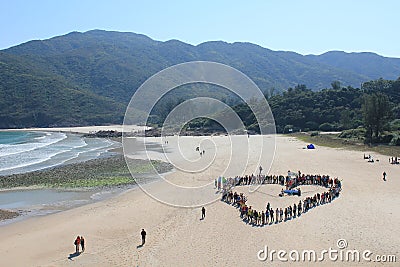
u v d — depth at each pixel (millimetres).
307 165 62812
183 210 37906
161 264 25859
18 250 29469
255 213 33719
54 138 144750
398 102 139875
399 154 74000
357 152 78500
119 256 27547
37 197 46375
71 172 61406
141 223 35000
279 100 150250
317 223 33000
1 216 38656
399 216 34750
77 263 26703
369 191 44375
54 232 33500
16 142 125062
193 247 28594
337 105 141000
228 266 25203
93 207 41312
